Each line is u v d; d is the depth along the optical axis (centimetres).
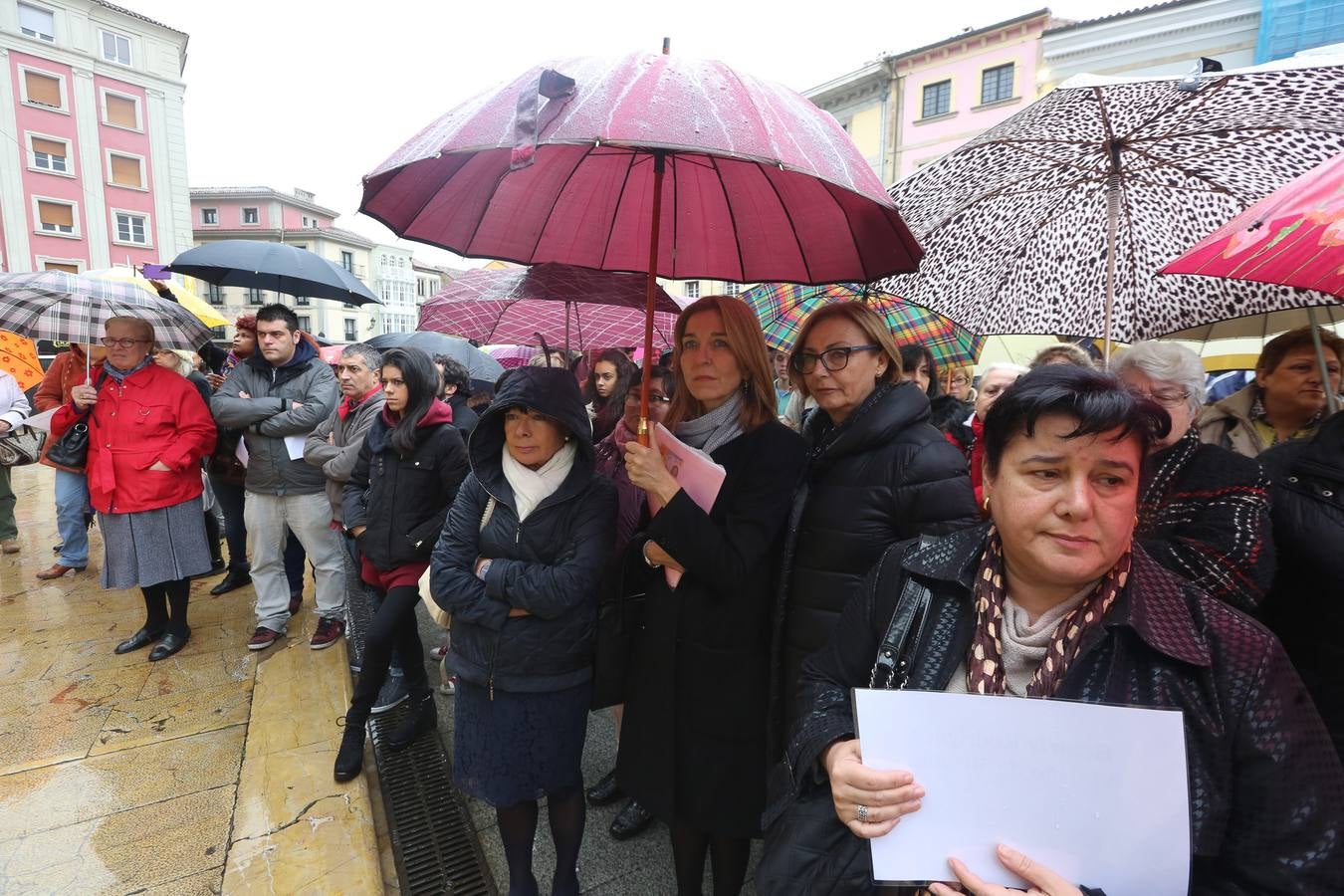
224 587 421
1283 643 137
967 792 82
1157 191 182
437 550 184
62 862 200
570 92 99
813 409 209
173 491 323
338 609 347
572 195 180
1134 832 76
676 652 161
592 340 395
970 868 81
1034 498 84
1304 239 117
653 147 92
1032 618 95
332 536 342
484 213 169
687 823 162
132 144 2620
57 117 2422
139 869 198
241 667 324
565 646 174
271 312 332
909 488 148
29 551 509
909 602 102
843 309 166
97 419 316
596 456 212
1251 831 78
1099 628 86
